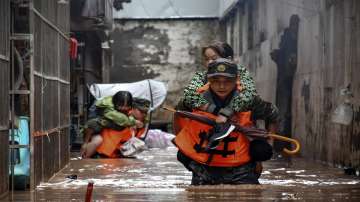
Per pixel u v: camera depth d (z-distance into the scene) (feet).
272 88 64.69
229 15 99.76
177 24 106.01
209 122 26.53
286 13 58.08
